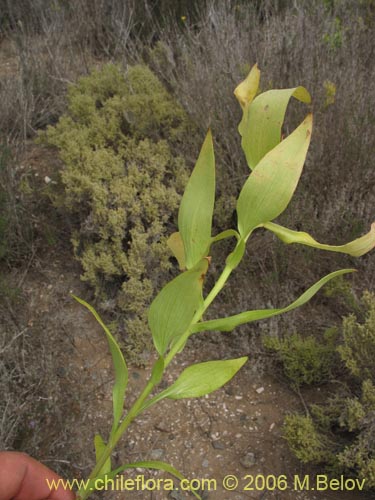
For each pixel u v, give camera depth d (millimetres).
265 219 917
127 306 2361
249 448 2008
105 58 4133
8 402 1933
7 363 2162
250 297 2326
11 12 4527
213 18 3354
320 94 2689
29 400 2076
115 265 2420
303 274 2402
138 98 2889
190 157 2734
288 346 2166
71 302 2529
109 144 2883
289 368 2104
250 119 906
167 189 2561
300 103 2715
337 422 1944
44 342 2314
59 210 2680
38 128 3490
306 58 2852
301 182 2574
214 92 2830
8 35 4609
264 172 889
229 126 2770
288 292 2314
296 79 2779
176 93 2973
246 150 923
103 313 2463
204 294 2424
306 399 2115
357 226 2391
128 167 2582
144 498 1907
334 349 2102
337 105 2650
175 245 1135
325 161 2596
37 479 1235
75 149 2664
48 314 2455
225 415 2113
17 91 3547
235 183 2633
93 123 2859
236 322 992
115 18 4137
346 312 2361
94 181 2531
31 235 2736
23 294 2535
